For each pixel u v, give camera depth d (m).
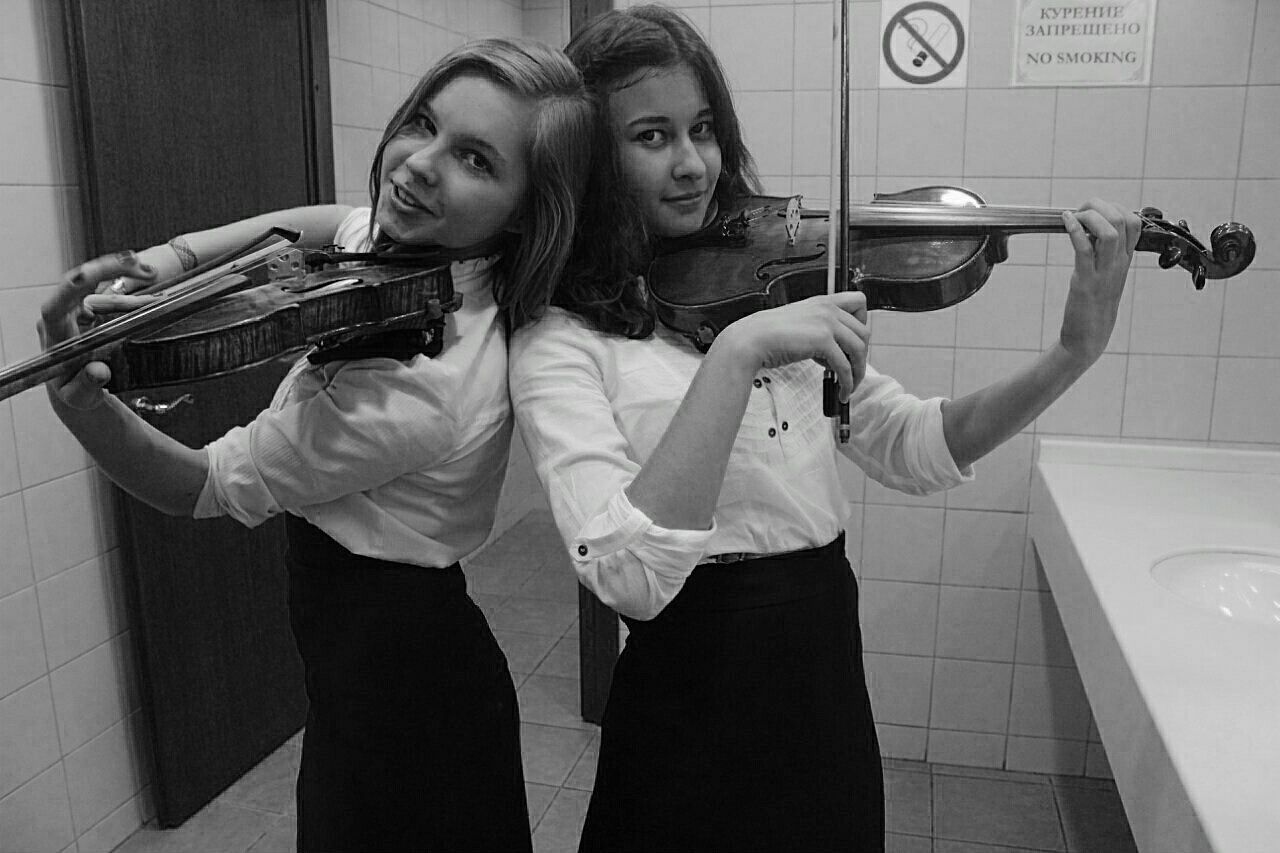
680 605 1.14
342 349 1.04
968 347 2.28
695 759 1.12
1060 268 2.21
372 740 1.11
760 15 2.23
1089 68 2.12
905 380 2.32
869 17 2.19
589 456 1.00
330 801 1.12
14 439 1.94
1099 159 2.16
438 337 1.06
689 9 2.25
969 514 2.36
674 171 1.11
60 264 1.98
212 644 2.39
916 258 1.19
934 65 2.18
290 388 1.17
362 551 1.11
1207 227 2.14
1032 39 2.13
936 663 2.45
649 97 1.08
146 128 2.08
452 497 1.14
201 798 2.38
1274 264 2.12
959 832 2.25
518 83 1.01
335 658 1.11
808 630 1.14
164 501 1.06
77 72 1.94
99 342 0.83
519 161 1.03
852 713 1.17
